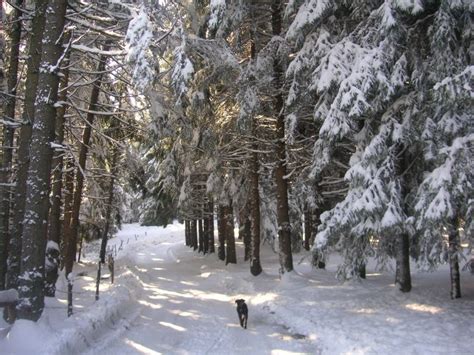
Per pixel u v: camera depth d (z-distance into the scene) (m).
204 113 17.56
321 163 13.16
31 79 10.74
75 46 10.69
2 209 11.13
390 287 13.84
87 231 31.66
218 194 23.19
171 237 55.38
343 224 11.10
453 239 10.51
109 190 27.47
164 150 23.45
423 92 10.53
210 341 10.00
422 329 9.09
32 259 9.34
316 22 12.68
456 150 8.97
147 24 10.79
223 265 25.33
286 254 17.14
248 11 15.61
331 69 11.30
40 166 9.55
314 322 10.64
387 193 10.85
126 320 11.62
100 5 12.96
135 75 10.71
